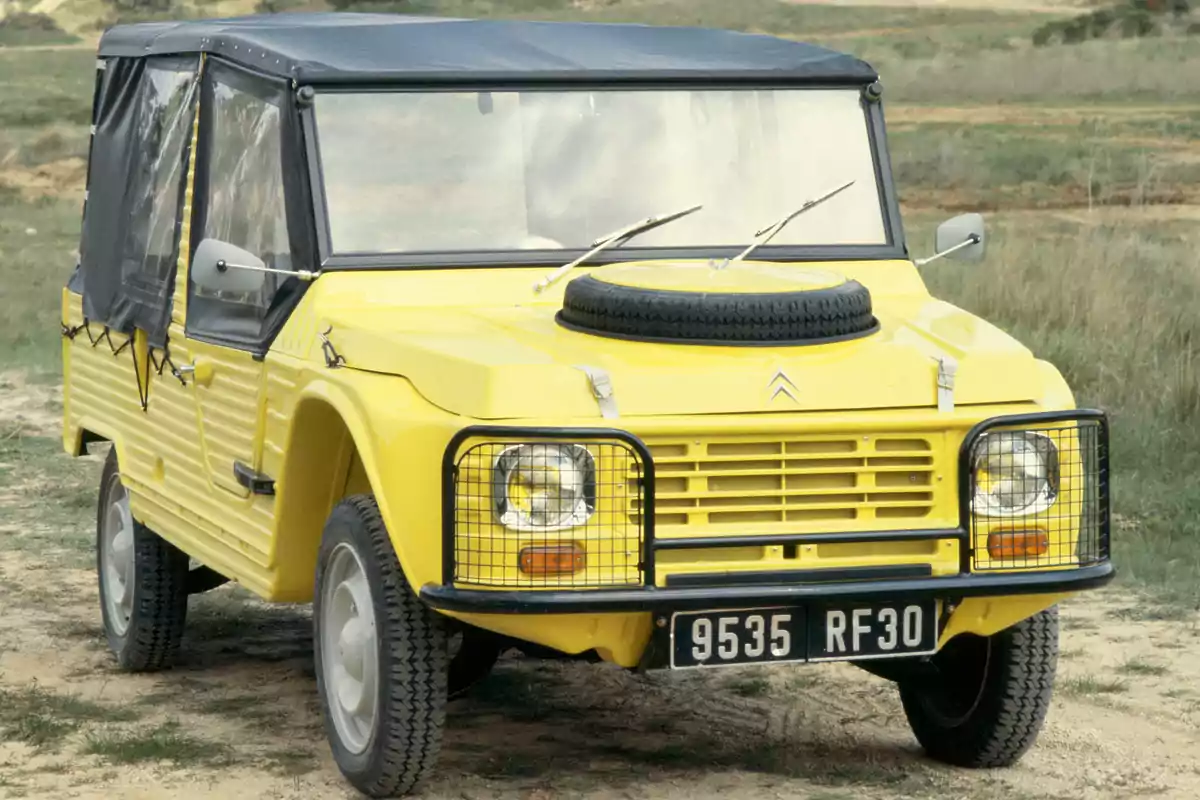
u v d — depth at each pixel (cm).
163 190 1020
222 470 917
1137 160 4084
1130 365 1750
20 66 6900
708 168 925
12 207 4078
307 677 1059
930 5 8500
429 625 760
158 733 923
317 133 877
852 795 818
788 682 1032
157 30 1090
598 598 703
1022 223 3372
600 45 959
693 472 721
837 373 747
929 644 754
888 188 950
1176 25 7181
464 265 869
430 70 900
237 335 906
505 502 705
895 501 742
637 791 823
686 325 759
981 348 775
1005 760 856
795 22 8069
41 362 2261
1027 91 5616
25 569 1345
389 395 752
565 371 724
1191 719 956
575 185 904
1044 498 753
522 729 935
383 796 795
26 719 941
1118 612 1184
